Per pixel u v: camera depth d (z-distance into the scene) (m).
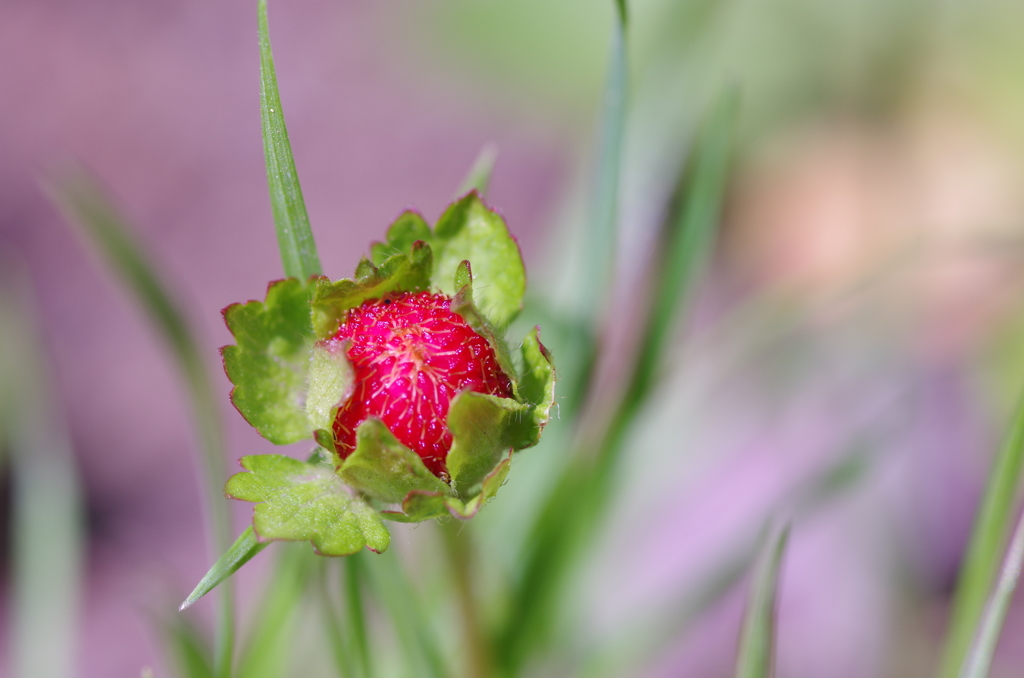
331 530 0.18
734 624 0.27
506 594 0.21
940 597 0.25
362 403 0.18
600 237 0.21
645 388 0.21
